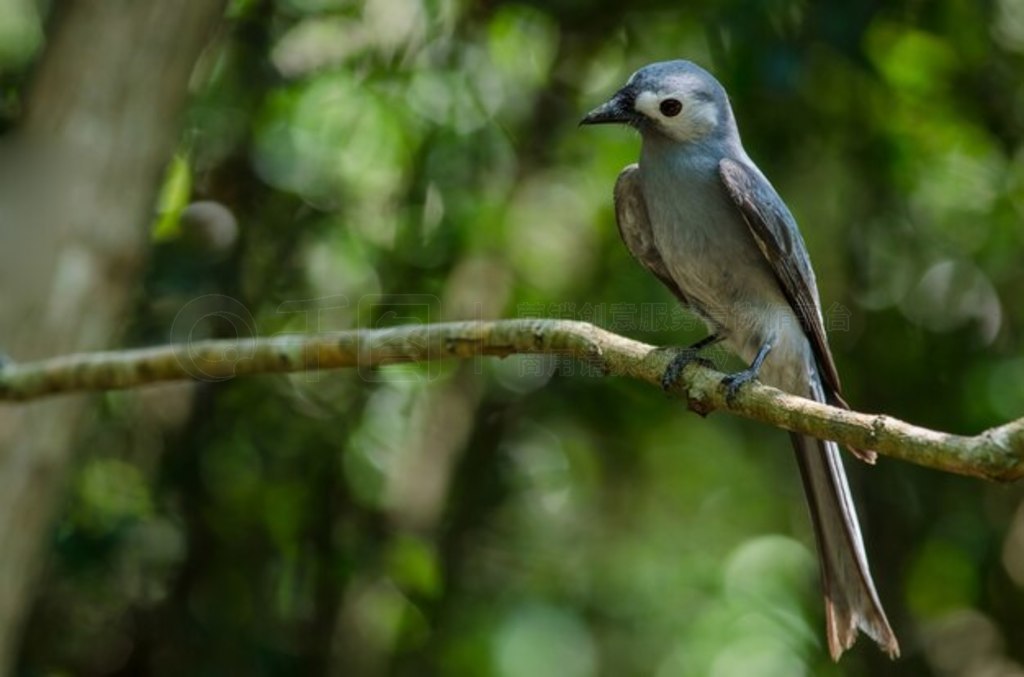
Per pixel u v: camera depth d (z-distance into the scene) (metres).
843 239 13.84
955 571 13.86
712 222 8.92
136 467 12.67
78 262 9.90
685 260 9.05
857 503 13.90
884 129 13.11
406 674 13.71
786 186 13.86
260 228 12.59
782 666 15.02
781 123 12.91
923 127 13.27
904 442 6.17
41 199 9.91
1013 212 13.32
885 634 7.82
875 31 12.48
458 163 12.84
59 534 12.13
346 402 12.84
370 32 12.94
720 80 12.46
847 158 13.34
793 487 15.73
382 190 12.89
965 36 12.76
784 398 6.84
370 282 12.82
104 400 12.61
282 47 12.85
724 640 15.30
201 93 12.44
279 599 12.67
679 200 8.93
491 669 14.06
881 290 13.73
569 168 13.86
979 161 13.62
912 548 13.81
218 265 12.20
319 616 12.87
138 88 10.09
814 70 12.27
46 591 12.49
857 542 7.94
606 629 15.87
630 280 13.47
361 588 13.07
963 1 12.65
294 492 12.56
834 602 7.96
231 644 12.47
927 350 13.55
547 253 13.92
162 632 12.56
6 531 9.76
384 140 12.73
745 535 16.36
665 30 13.19
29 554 9.90
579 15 12.93
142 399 12.73
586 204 13.82
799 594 15.30
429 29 12.74
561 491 14.70
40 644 12.50
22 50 12.76
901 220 13.59
